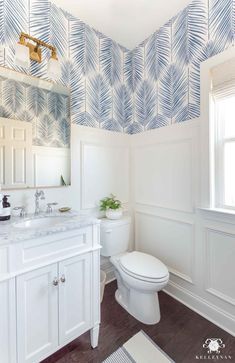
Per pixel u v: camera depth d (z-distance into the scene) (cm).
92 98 197
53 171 170
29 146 156
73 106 183
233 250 145
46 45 154
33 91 158
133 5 170
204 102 158
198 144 167
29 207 157
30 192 158
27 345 104
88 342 137
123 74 225
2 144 144
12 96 148
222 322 150
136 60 225
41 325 109
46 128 165
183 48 175
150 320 152
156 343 135
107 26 195
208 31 156
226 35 144
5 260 96
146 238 219
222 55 145
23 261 101
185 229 179
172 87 186
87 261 128
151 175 211
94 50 198
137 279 146
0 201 129
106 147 210
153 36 203
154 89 205
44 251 109
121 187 225
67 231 118
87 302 128
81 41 187
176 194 186
